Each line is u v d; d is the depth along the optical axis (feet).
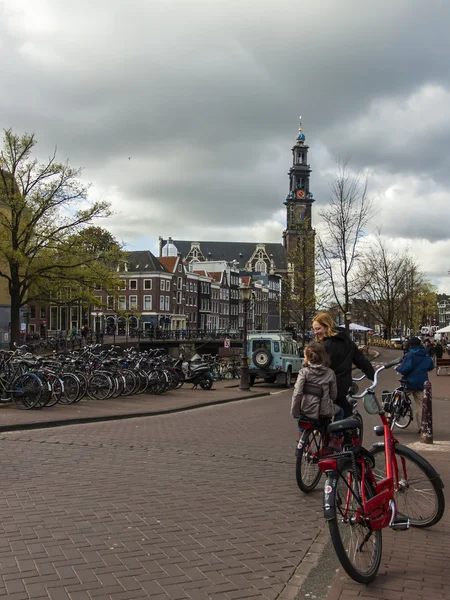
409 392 40.98
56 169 110.73
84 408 48.88
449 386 85.81
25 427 38.22
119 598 13.04
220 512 19.93
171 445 33.06
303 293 130.62
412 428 43.60
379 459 16.55
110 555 15.58
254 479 25.16
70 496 21.33
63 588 13.46
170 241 384.27
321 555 15.99
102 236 159.63
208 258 469.16
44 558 15.25
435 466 28.04
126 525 18.15
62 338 146.72
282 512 20.18
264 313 406.62
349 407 23.41
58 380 48.39
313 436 23.07
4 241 109.50
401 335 310.24
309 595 13.37
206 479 24.85
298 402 22.03
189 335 227.81
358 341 248.93
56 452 29.96
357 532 14.03
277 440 35.94
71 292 119.34
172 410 51.42
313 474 23.30
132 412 47.11
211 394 68.33
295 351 95.61
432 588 13.62
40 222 113.39
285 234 459.32
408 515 17.99
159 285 274.16
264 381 95.40
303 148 429.79
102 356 66.33
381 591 13.42
